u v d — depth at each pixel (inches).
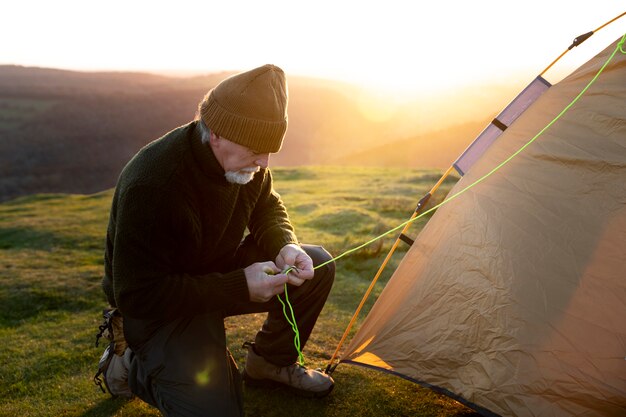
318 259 97.6
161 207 71.2
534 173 98.3
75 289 212.7
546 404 88.6
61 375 126.9
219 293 77.3
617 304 85.2
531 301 92.1
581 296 88.0
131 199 71.1
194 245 78.4
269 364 104.1
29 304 197.0
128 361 89.6
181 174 72.5
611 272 86.5
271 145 71.8
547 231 93.7
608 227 88.4
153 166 71.6
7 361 137.7
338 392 108.1
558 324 89.0
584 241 89.9
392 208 402.9
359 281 204.2
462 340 98.8
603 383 84.5
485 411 93.3
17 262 293.9
